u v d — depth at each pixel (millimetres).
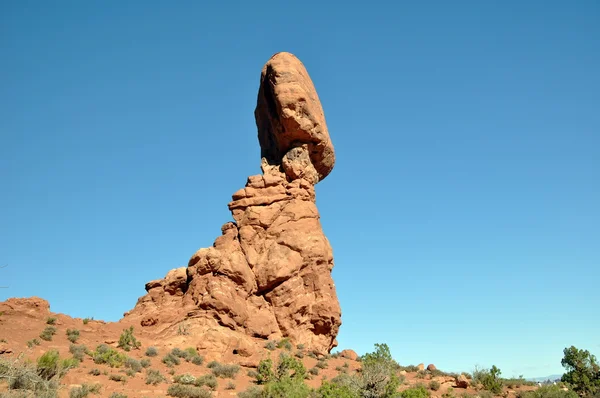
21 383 20328
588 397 32844
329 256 47062
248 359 34531
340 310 44688
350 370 37125
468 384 35781
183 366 31516
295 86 48312
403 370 41406
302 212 46156
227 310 39031
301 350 40250
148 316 39938
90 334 35875
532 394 32625
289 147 49594
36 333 32812
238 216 46656
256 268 43250
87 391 22125
